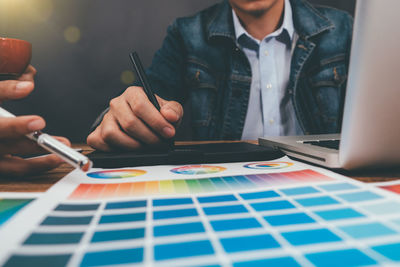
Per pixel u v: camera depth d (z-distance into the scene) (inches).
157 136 19.4
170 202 10.6
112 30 71.3
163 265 6.5
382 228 8.2
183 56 53.4
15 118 12.7
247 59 48.6
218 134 50.7
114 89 73.2
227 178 13.8
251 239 7.7
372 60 11.8
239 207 10.0
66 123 73.0
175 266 6.4
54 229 8.3
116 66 72.6
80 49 71.2
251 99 49.9
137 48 72.2
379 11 11.3
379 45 11.6
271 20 48.2
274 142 21.3
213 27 50.1
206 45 51.0
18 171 14.6
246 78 49.1
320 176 13.7
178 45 53.4
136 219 9.1
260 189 12.0
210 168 16.1
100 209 9.9
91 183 13.2
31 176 15.1
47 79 71.1
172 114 18.4
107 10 70.6
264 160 18.2
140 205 10.3
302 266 6.4
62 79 71.6
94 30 70.9
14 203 10.4
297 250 7.1
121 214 9.5
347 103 13.0
